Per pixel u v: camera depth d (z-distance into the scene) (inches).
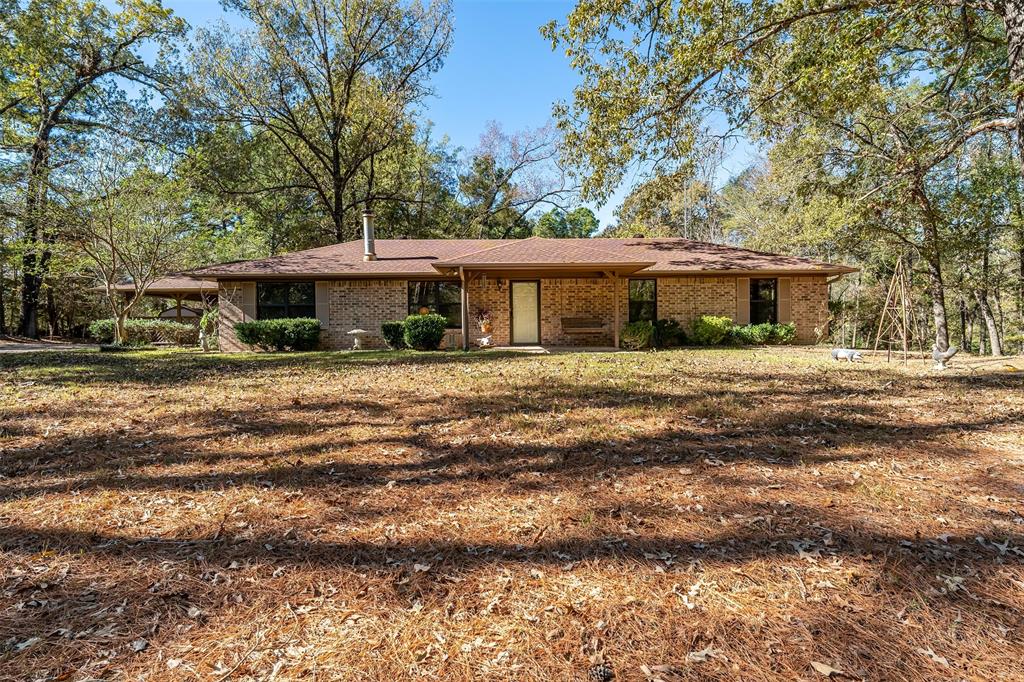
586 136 447.8
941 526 114.5
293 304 634.2
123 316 684.7
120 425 216.5
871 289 766.5
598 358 477.7
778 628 79.9
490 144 1282.0
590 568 98.7
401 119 1013.8
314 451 177.6
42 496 136.1
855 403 248.5
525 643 77.4
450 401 263.9
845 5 338.0
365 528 117.3
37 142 709.3
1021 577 93.3
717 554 103.0
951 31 384.5
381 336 630.5
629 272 592.1
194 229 728.3
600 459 165.0
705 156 515.5
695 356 493.7
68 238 698.8
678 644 76.5
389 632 80.2
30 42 753.0
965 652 74.2
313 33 905.5
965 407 237.0
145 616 84.0
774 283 654.5
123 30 827.4
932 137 512.7
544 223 1717.5
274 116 947.3
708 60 374.6
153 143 775.1
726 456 166.2
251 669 71.7
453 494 137.4
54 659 73.4
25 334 976.3
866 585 91.2
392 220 1203.2
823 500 129.6
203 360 497.0
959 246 563.2
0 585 92.7
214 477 151.6
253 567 99.7
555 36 407.5
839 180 580.4
